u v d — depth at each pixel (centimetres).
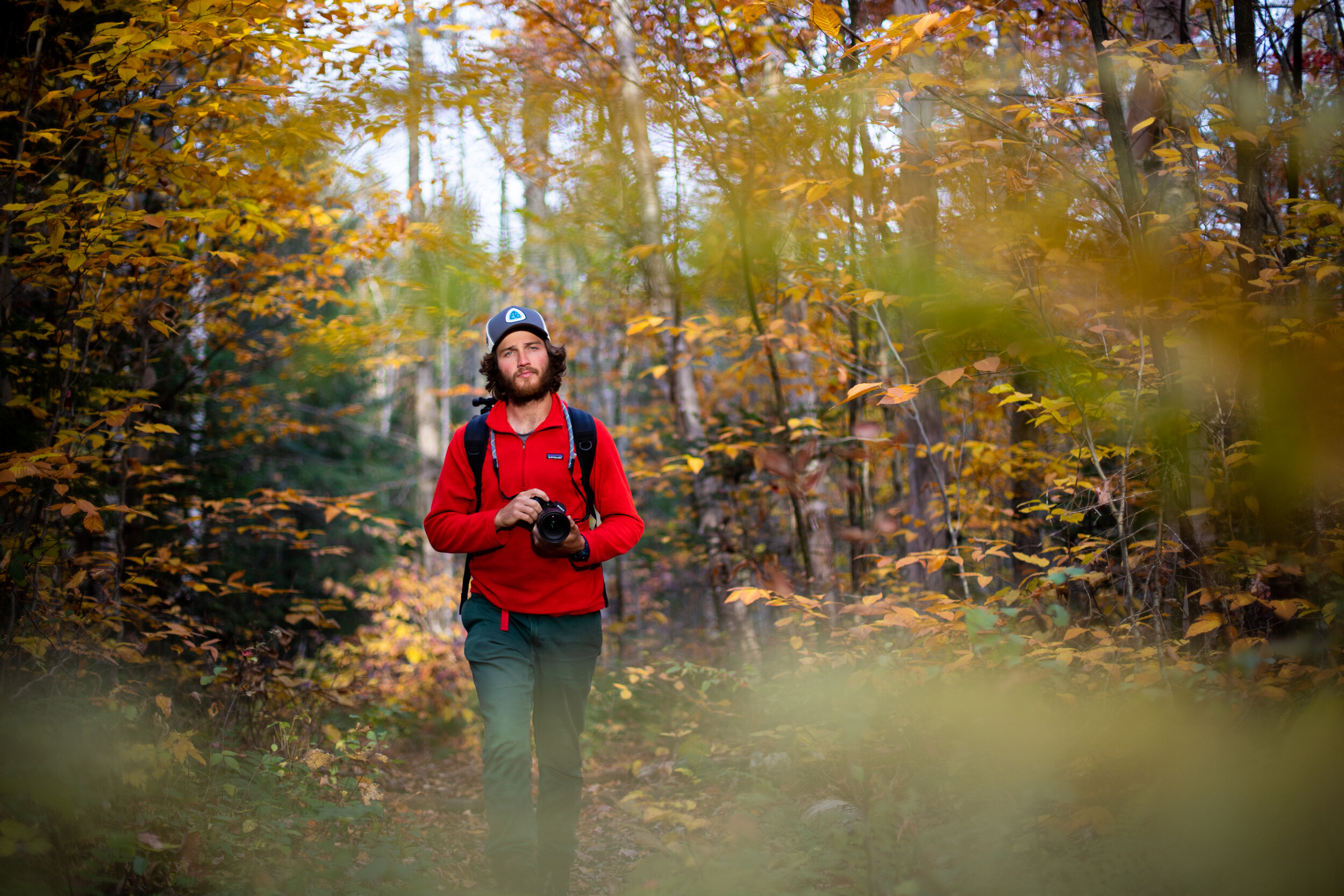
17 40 389
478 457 259
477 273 734
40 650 286
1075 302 272
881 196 399
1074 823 235
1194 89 349
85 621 330
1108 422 344
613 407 1416
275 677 404
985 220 292
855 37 346
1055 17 409
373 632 925
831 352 551
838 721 356
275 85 430
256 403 895
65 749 240
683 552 853
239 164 434
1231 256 304
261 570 1062
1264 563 280
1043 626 304
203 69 428
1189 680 268
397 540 1312
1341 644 260
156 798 270
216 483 788
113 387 480
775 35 434
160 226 340
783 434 607
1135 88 380
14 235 362
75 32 410
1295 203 320
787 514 678
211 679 383
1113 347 305
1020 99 342
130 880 217
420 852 308
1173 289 267
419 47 495
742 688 534
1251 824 205
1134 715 255
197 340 725
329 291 698
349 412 1207
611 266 635
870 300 367
